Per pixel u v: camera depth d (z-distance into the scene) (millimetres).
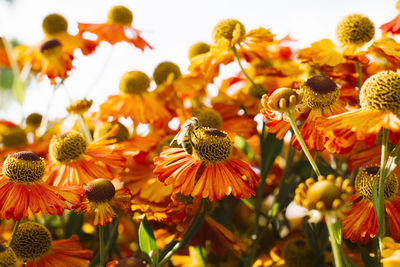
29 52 560
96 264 424
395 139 392
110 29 557
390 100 364
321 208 323
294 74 491
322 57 459
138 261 349
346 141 365
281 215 486
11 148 595
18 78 397
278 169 533
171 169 398
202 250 444
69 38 552
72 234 461
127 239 509
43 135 548
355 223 374
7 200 390
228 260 489
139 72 544
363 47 446
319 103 398
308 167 452
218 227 436
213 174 396
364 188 379
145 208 409
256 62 541
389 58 429
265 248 493
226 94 546
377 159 420
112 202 398
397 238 375
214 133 405
